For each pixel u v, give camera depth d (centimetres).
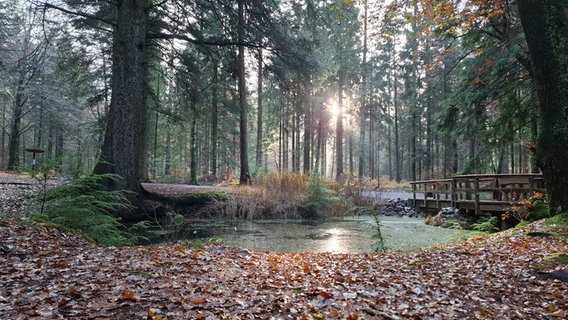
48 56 1246
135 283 342
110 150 1057
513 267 446
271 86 1570
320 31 1302
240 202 1438
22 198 925
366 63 3169
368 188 1973
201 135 3391
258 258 549
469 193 1391
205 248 581
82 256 434
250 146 4109
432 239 973
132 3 1067
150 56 1631
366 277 444
